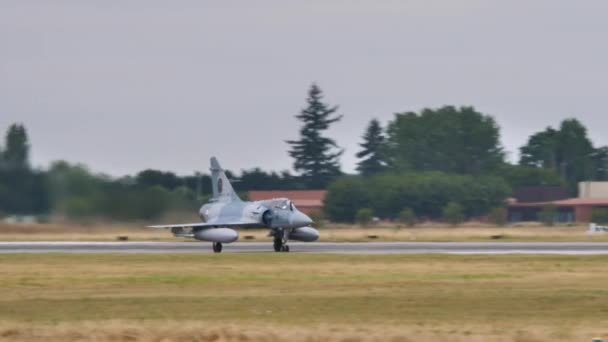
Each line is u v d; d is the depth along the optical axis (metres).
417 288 127.56
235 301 116.06
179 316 104.88
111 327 95.75
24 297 122.00
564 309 107.81
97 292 127.00
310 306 111.25
